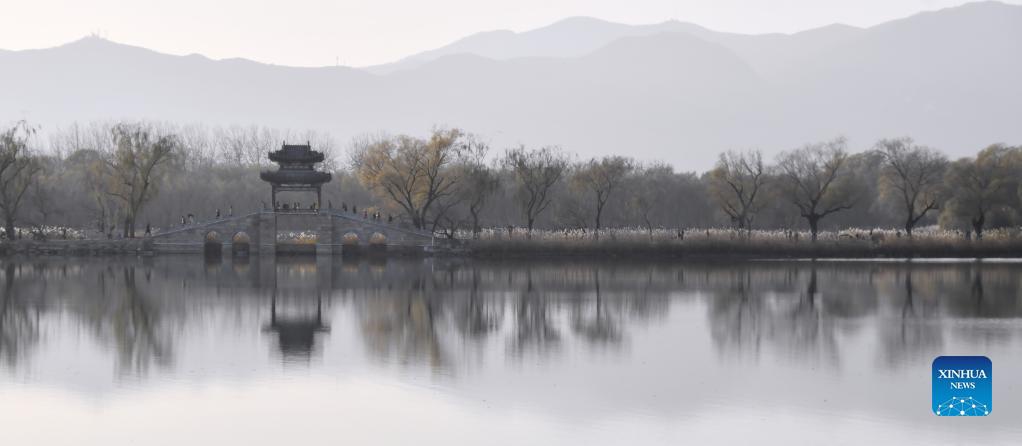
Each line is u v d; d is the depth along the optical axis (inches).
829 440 2701.8
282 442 2655.0
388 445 2635.3
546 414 2928.2
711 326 4515.3
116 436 2691.9
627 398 3110.2
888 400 3100.4
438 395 3137.3
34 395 3107.8
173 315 4785.9
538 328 4434.1
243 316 4766.2
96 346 3914.9
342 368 3511.3
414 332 4303.6
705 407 3016.7
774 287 6136.8
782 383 3319.4
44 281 6466.5
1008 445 2667.3
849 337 4207.7
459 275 6993.1
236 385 3250.5
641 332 4338.1
